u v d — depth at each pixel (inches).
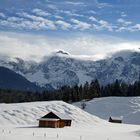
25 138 3348.9
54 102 6786.4
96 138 3619.6
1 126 4931.1
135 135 4013.3
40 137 3481.8
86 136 3769.7
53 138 3440.0
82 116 6284.5
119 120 7130.9
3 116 5595.5
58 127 5142.7
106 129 4955.7
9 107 6146.7
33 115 5890.8
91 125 5738.2
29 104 6525.6
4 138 3277.6
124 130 4835.1
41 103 6663.4
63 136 3673.7
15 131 4097.0
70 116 6127.0
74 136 3727.9
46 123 5103.3
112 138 3676.2
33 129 4539.9
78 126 5442.9
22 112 5910.4
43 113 6072.8
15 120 5536.4
